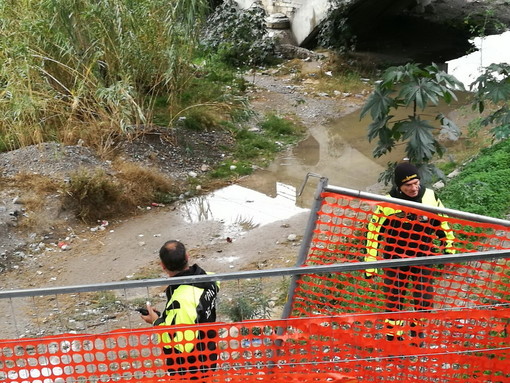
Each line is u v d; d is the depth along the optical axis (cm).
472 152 1152
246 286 751
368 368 426
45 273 840
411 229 494
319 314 485
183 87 1335
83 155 1079
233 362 428
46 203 963
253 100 1515
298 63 1780
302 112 1452
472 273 598
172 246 450
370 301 576
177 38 1198
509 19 2092
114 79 1172
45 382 561
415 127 773
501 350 430
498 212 809
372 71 1739
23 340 389
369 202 437
